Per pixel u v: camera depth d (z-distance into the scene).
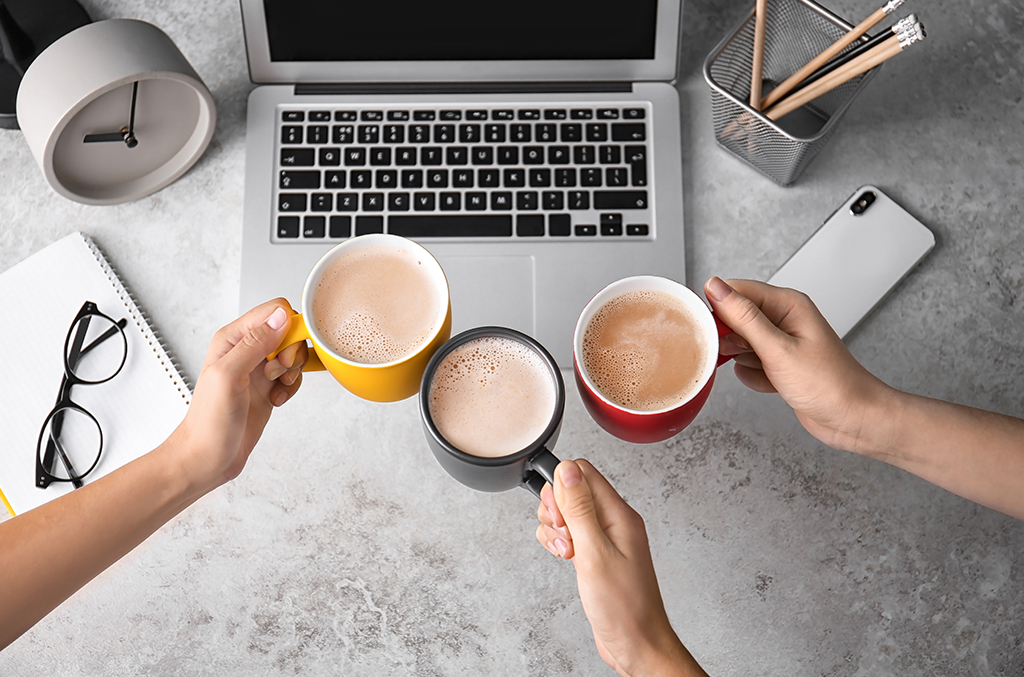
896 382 0.84
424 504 0.80
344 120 0.88
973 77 0.93
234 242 0.88
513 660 0.77
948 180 0.90
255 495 0.80
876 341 0.85
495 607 0.78
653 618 0.59
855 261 0.85
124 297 0.85
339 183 0.86
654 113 0.89
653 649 0.59
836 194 0.89
